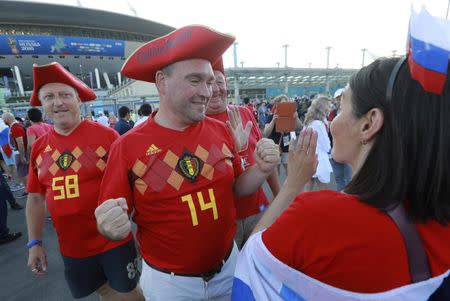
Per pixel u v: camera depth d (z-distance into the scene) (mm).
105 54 61844
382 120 621
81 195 1830
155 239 1250
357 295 596
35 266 2035
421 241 594
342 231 599
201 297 1282
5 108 15242
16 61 54531
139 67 1222
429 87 542
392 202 599
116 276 1872
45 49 55375
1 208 3975
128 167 1206
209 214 1216
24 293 2789
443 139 569
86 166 1854
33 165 2029
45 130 5371
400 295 577
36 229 2039
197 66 1113
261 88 39875
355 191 658
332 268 609
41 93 1883
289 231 649
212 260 1275
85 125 1972
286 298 681
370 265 588
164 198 1179
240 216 1976
